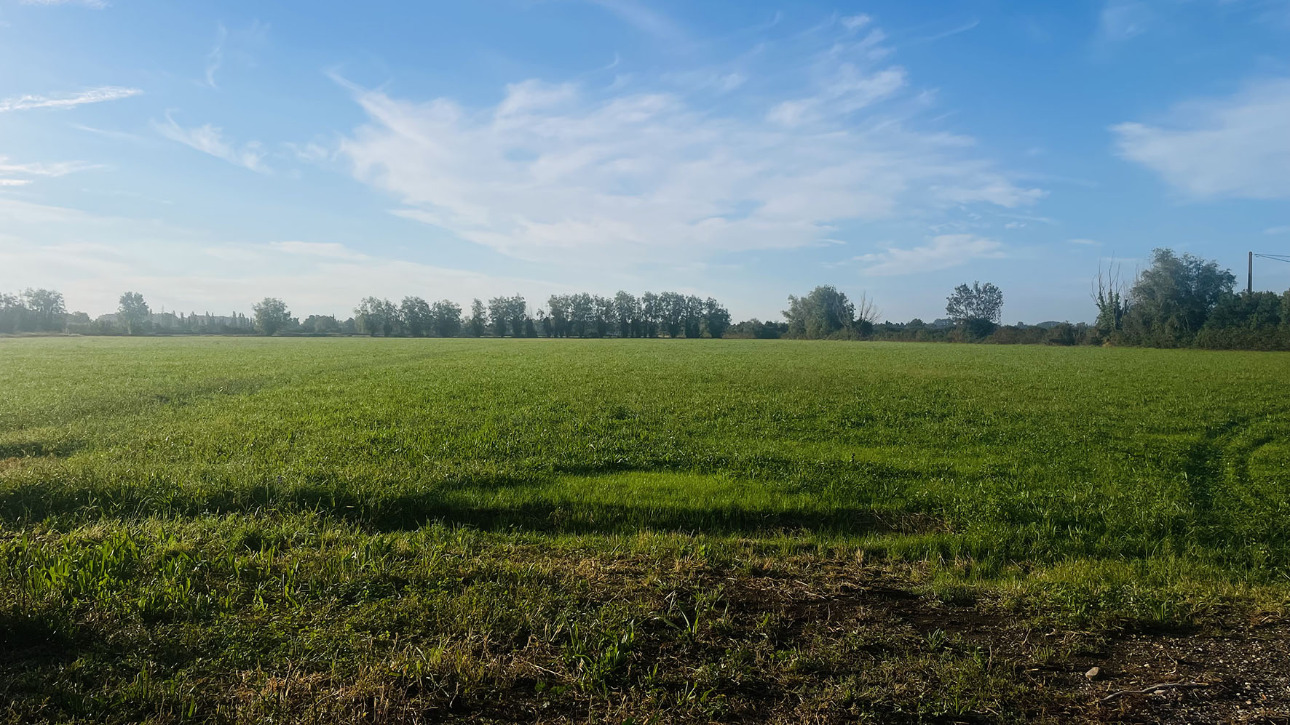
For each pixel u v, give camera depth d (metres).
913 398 24.64
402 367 40.16
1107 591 6.58
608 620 5.56
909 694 4.67
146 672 4.54
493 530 9.14
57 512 8.84
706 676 4.79
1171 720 4.41
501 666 4.84
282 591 6.11
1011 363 48.31
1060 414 20.62
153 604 5.66
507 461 13.02
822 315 136.25
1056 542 9.03
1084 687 4.86
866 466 12.83
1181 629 5.92
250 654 4.95
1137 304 97.00
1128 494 11.10
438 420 18.11
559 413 19.69
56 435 15.16
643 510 9.82
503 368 39.69
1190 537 9.20
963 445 15.57
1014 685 4.82
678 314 163.50
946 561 8.41
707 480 11.65
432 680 4.59
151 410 20.02
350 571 6.54
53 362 42.38
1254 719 4.40
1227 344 76.25
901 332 121.81
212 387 27.16
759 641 5.47
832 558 8.14
